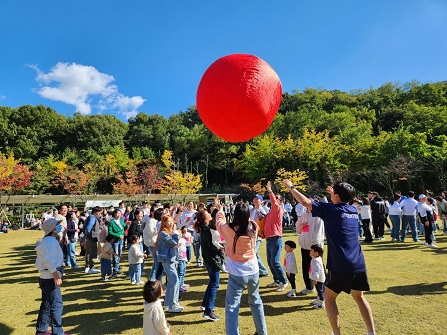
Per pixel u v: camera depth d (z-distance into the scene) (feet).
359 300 10.28
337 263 9.92
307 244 16.34
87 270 25.62
